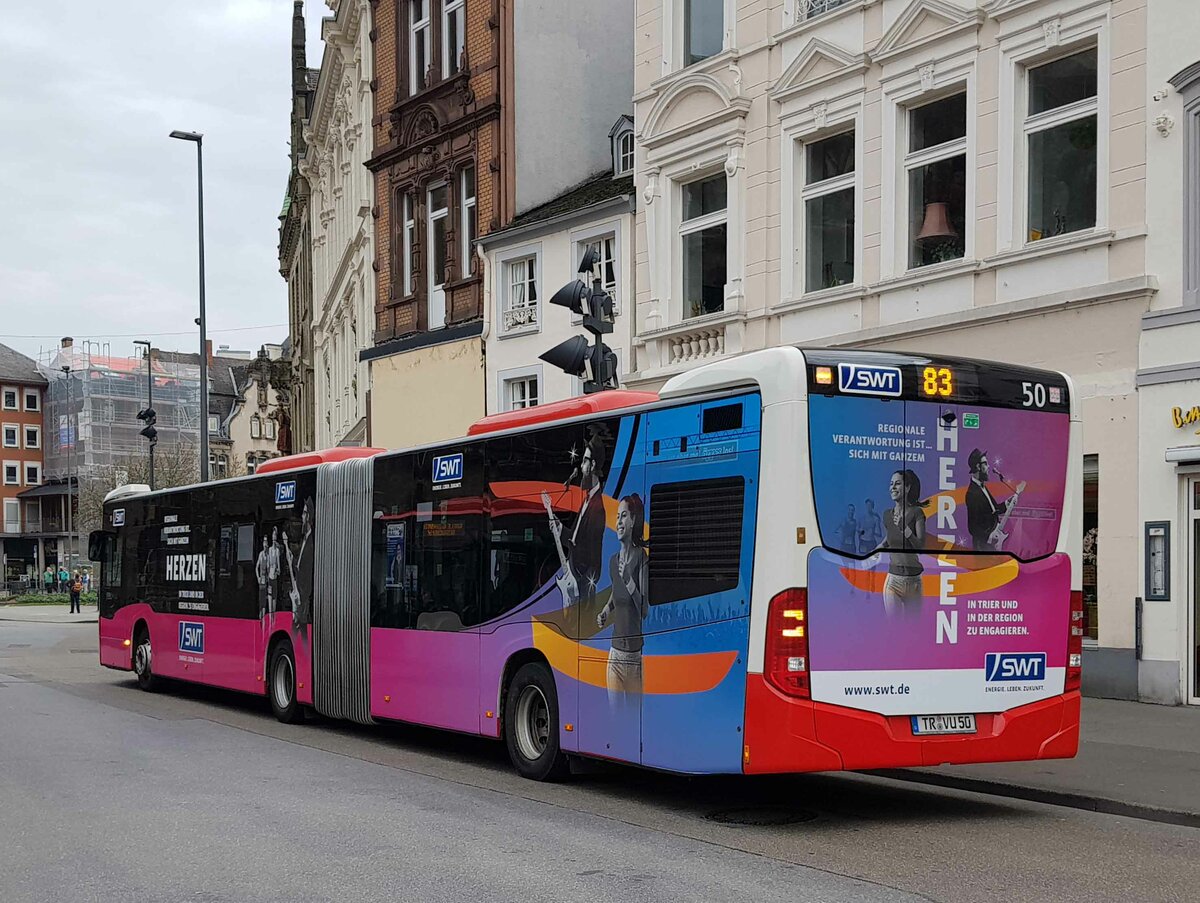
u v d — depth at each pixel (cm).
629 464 1000
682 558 934
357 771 1170
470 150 2895
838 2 1934
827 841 840
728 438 903
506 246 2744
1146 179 1493
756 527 868
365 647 1408
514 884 716
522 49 2852
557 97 2886
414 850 811
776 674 848
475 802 998
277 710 1606
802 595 851
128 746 1345
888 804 993
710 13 2191
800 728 845
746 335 2052
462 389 2883
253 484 1706
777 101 2008
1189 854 798
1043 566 934
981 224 1688
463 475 1246
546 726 1107
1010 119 1650
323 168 4706
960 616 899
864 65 1850
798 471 855
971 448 912
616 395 1102
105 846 833
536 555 1120
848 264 1916
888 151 1820
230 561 1761
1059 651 938
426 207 3098
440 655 1266
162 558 1978
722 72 2112
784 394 862
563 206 2614
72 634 3834
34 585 9050
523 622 1132
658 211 2247
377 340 3250
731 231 2081
